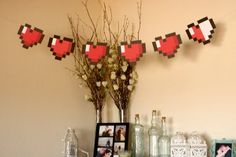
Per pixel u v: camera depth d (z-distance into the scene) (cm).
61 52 220
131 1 253
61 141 240
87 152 243
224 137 190
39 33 218
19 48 227
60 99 243
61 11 250
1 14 222
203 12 206
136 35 247
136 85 243
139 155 226
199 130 202
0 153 212
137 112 240
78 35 258
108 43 261
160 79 227
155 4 236
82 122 254
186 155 191
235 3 190
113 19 265
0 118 214
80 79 253
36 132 229
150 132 221
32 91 229
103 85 243
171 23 224
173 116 217
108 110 261
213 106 196
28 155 223
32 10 235
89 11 268
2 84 217
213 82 197
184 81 213
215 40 198
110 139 234
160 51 204
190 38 197
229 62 190
